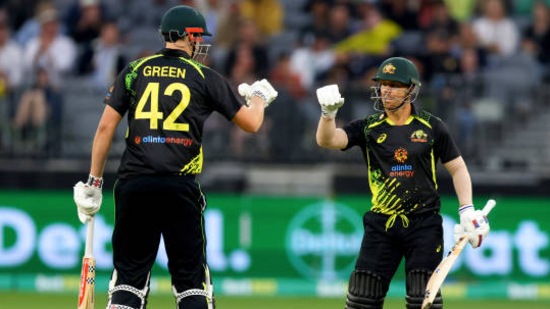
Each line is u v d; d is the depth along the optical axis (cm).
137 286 2295
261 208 4788
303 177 5147
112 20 5891
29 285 4744
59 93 5103
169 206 2248
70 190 4944
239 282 4772
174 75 2266
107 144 2275
